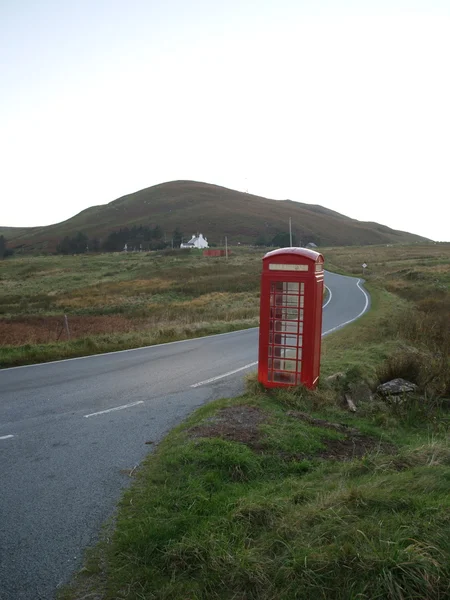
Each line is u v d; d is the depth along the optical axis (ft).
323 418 26.89
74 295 165.27
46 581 12.59
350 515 13.25
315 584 10.98
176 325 76.18
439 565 10.84
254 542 13.14
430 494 14.80
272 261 31.45
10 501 17.16
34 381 37.27
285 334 31.37
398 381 32.48
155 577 12.44
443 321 58.08
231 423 24.04
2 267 317.22
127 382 36.81
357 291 135.13
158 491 17.15
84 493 17.66
